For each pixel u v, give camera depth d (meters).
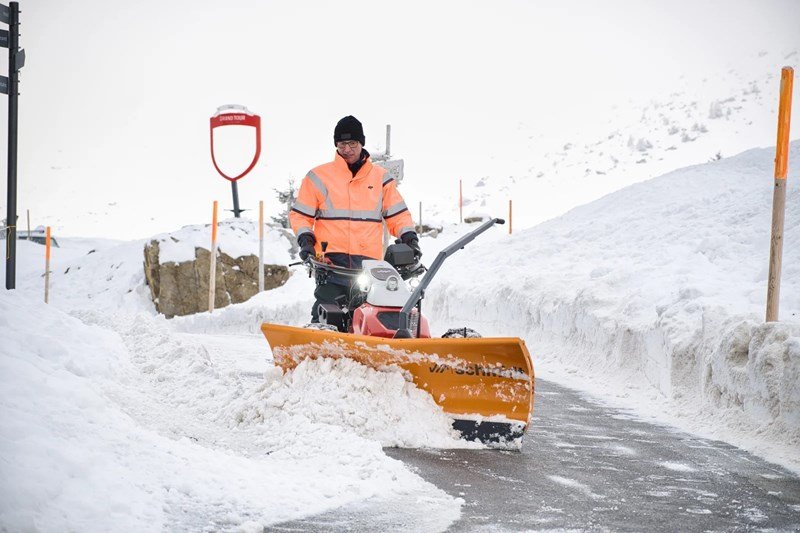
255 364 15.44
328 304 9.66
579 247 23.59
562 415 10.78
